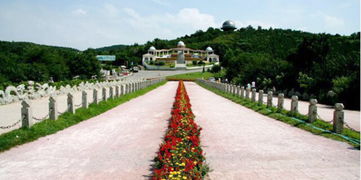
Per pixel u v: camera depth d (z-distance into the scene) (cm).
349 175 579
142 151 736
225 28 18000
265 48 9700
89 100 2009
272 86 3544
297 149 768
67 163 643
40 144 806
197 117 1315
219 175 570
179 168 468
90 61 5453
